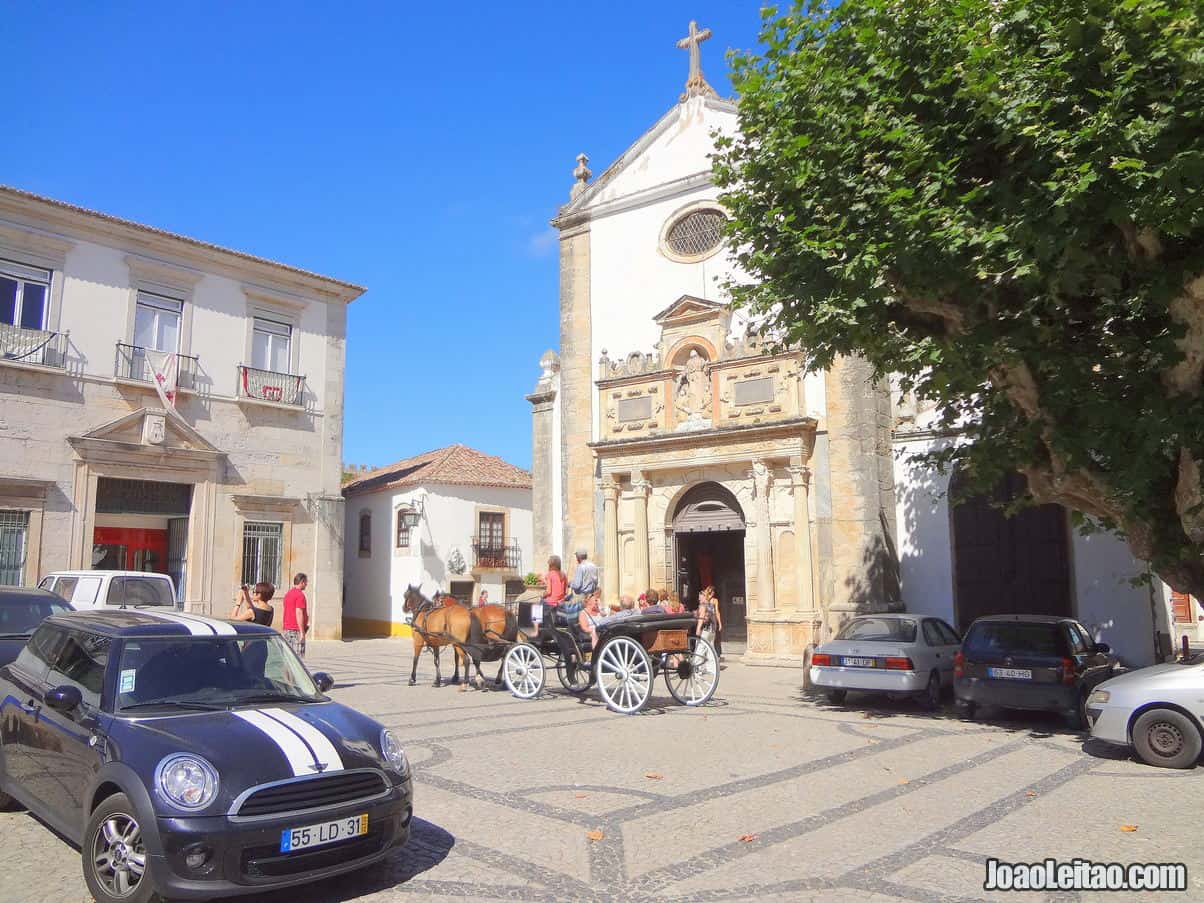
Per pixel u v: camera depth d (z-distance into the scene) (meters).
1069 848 6.18
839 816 7.02
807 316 10.46
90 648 6.37
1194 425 8.66
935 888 5.41
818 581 19.16
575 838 6.35
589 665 13.14
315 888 5.34
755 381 20.31
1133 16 7.50
